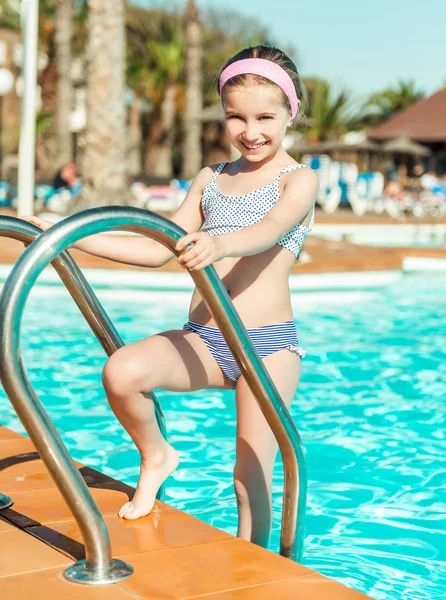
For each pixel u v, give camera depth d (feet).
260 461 7.47
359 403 16.87
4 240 36.88
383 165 122.62
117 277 30.60
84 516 5.94
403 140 103.09
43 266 5.35
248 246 6.43
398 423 15.51
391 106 167.12
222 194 7.94
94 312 7.72
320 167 80.89
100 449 13.71
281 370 7.59
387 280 34.94
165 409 16.20
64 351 21.03
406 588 8.91
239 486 7.52
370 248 41.65
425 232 67.15
